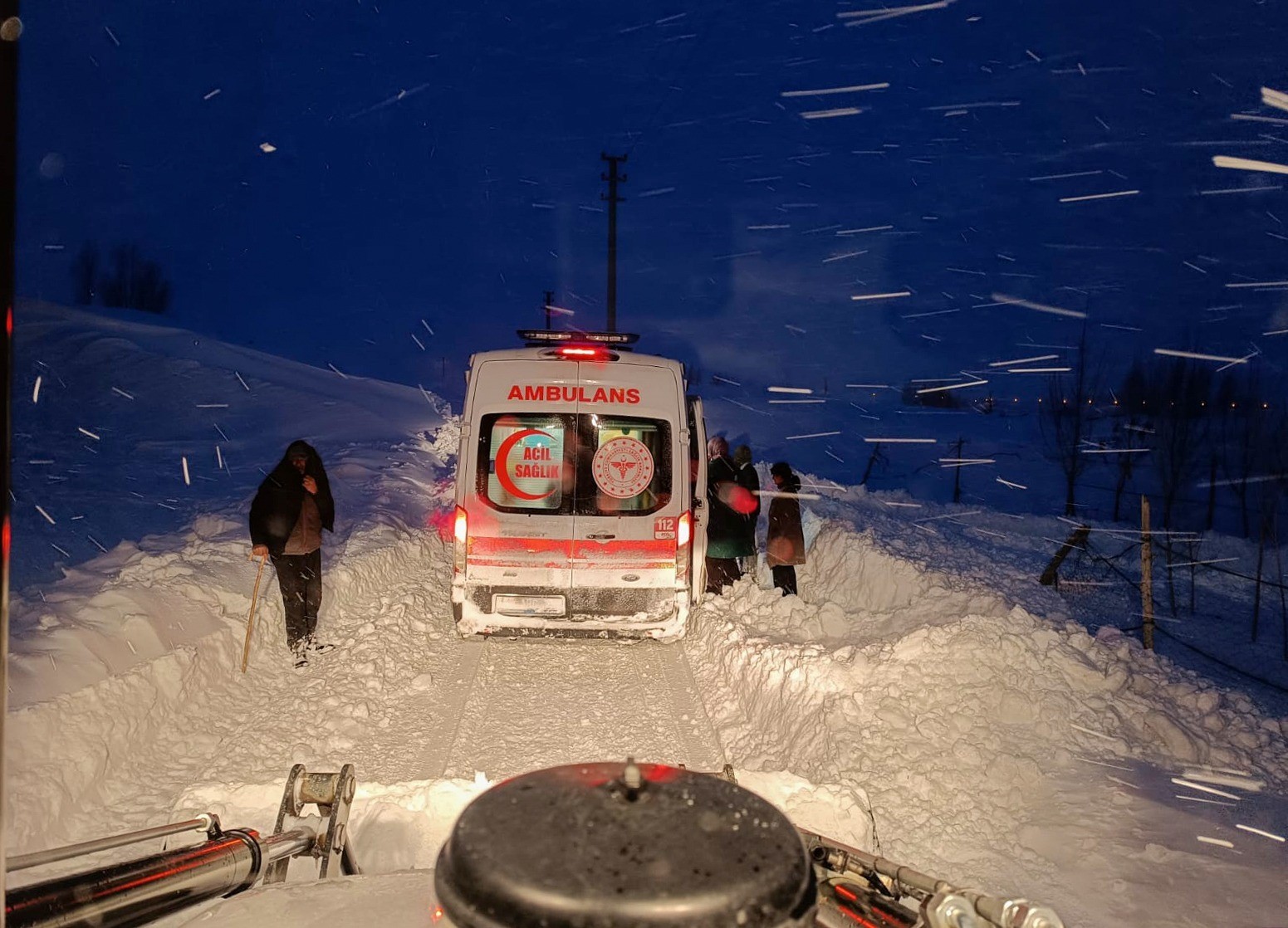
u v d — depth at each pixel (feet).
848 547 37.52
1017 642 21.97
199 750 19.52
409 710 21.88
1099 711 20.39
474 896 4.11
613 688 23.94
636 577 25.29
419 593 32.99
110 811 16.72
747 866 4.16
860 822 15.56
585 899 3.94
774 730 21.01
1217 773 18.49
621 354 26.03
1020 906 5.83
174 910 7.72
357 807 16.53
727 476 33.76
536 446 25.35
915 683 20.70
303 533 25.44
